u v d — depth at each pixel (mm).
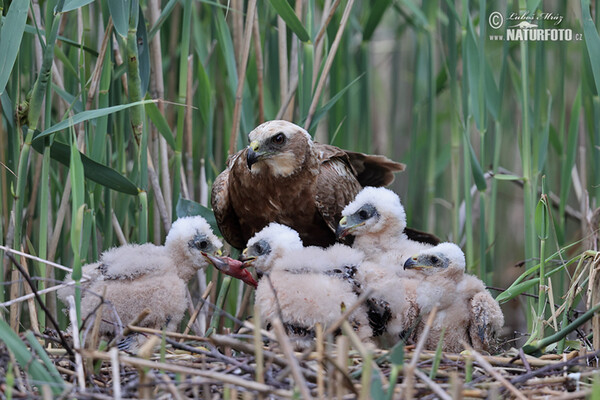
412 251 9562
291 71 11750
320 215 10594
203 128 12656
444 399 6527
